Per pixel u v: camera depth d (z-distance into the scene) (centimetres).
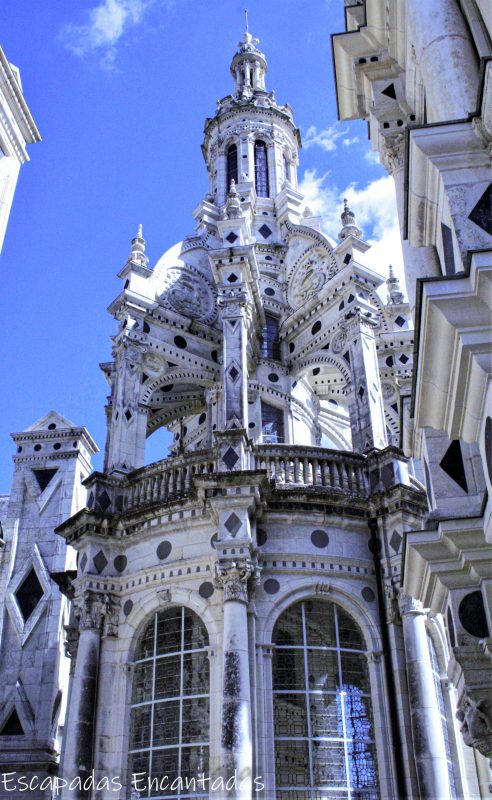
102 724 1802
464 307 730
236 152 3478
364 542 1944
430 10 968
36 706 2459
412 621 1773
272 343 2758
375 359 2323
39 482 2895
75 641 2030
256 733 1645
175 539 1941
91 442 3025
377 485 2006
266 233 3070
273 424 2575
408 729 1702
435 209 889
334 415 3039
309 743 1681
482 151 823
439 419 839
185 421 2962
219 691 1711
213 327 2684
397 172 1319
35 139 1268
